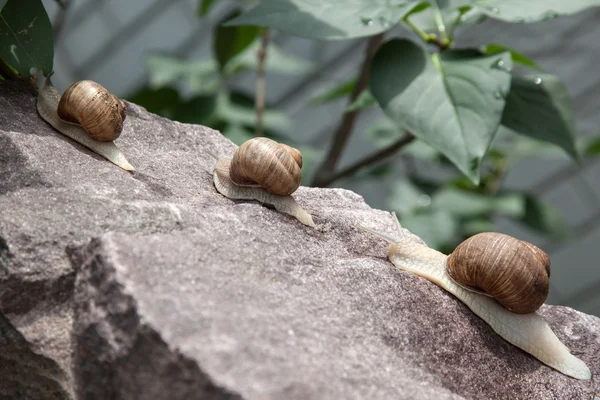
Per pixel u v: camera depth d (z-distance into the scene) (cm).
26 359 49
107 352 47
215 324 46
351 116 73
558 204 134
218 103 83
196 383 45
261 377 45
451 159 56
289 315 49
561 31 121
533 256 53
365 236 56
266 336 47
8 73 58
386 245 56
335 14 59
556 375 53
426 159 87
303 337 48
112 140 56
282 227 54
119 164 55
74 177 53
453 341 52
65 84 150
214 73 95
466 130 57
